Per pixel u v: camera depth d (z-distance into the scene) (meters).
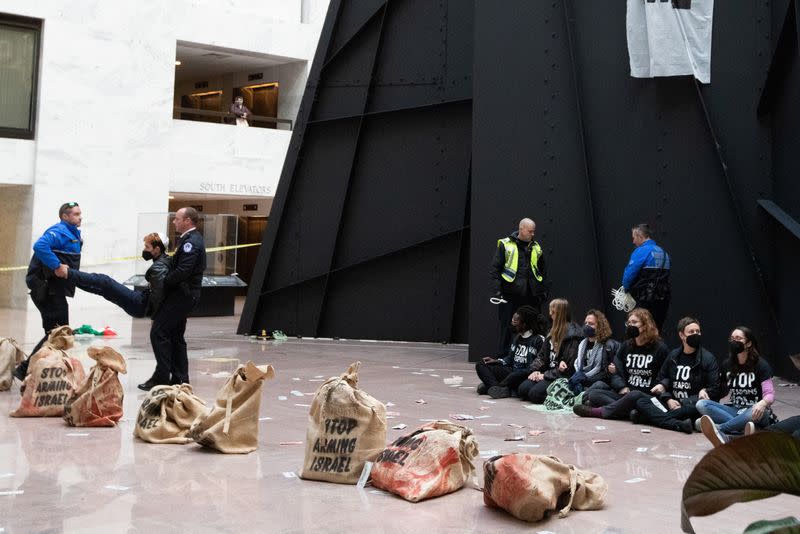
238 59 30.58
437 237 15.38
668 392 8.39
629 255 12.12
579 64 12.52
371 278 16.16
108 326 19.50
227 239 24.42
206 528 4.68
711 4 11.62
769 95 11.34
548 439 7.41
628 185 12.19
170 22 25.55
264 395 9.63
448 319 15.42
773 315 11.20
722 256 11.59
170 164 26.50
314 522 4.82
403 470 5.46
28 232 23.38
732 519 4.96
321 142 16.70
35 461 6.27
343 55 16.52
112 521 4.78
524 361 9.94
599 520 4.95
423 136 15.66
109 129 24.41
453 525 4.81
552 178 12.69
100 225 24.30
